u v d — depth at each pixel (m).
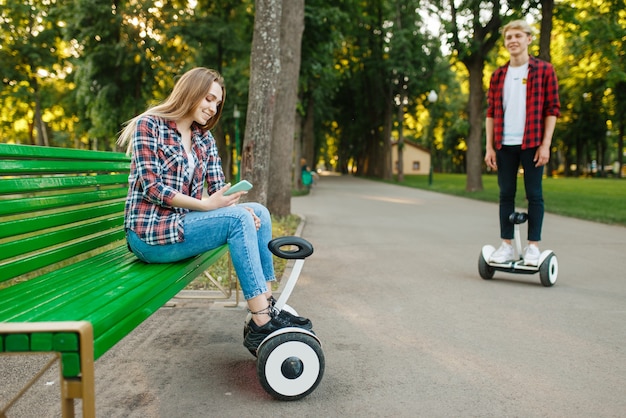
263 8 8.18
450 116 52.50
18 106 32.72
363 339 3.65
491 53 25.66
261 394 2.77
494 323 4.02
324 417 2.51
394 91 39.03
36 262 2.61
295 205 15.68
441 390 2.82
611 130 48.56
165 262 2.85
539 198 5.27
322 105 31.39
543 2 16.22
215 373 3.06
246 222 2.76
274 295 4.86
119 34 23.19
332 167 97.69
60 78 28.17
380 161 44.88
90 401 1.56
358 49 35.25
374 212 13.34
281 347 2.64
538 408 2.61
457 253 7.24
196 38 22.95
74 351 1.54
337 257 6.91
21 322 1.67
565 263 6.39
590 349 3.45
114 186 3.96
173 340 3.64
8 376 3.01
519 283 5.40
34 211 2.66
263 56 8.20
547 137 5.19
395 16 34.44
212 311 4.38
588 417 2.51
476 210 13.84
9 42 25.67
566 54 29.31
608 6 19.09
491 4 20.27
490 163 5.61
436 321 4.07
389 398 2.72
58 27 25.89
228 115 25.36
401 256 6.99
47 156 2.82
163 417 2.50
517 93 5.33
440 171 84.88
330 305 4.54
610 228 9.62
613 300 4.68
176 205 2.76
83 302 2.00
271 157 10.75
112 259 3.14
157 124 2.90
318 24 15.41
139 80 23.80
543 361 3.24
